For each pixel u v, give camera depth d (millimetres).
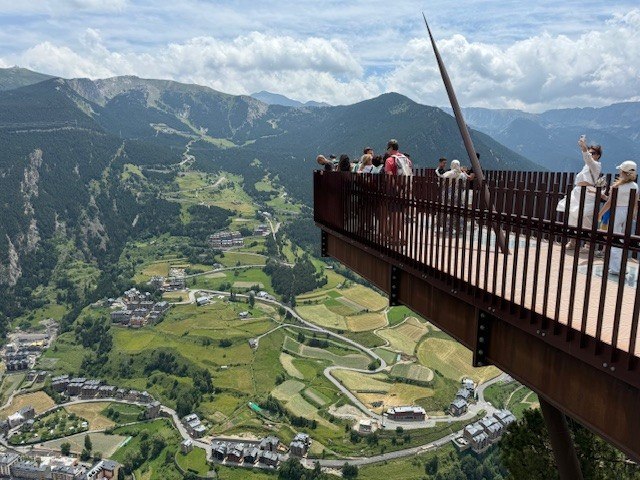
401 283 9977
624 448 4598
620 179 7582
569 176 11273
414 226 8781
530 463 11414
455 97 8500
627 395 4562
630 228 4258
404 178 9000
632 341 4266
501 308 6203
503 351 6609
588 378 5070
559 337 5176
